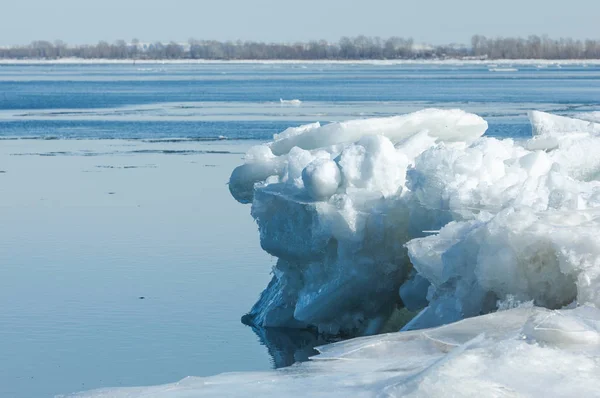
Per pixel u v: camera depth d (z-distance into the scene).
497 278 11.70
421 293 13.88
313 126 18.48
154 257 21.02
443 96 95.12
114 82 153.12
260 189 15.88
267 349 14.70
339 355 10.39
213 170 37.53
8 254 21.52
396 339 10.66
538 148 18.55
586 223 11.61
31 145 49.25
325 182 14.75
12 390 12.98
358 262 14.54
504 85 125.50
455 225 12.84
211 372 13.66
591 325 9.25
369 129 17.48
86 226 24.97
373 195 14.65
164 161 41.00
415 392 8.16
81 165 39.72
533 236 11.40
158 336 15.28
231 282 18.69
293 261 15.60
